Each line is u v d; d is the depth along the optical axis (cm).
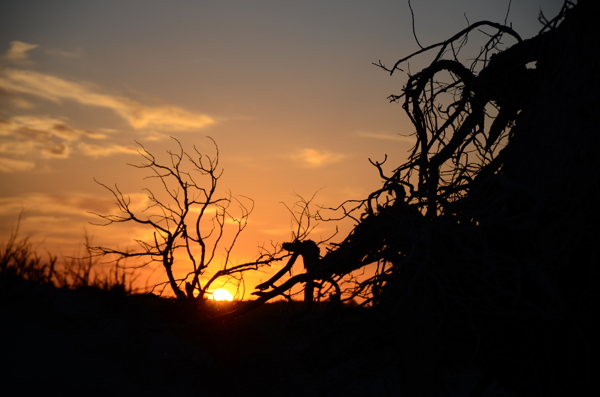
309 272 662
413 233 546
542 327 533
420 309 559
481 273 555
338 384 676
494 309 525
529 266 483
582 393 530
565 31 610
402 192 626
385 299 612
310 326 665
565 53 601
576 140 557
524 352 572
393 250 605
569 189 550
